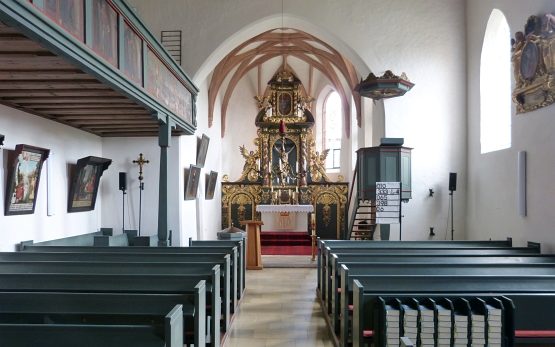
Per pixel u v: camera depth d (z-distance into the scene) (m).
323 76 20.09
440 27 12.54
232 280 7.54
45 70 5.54
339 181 18.88
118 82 5.76
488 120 11.45
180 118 9.32
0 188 7.19
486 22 11.20
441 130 12.49
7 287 4.86
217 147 18.28
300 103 19.09
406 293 5.05
